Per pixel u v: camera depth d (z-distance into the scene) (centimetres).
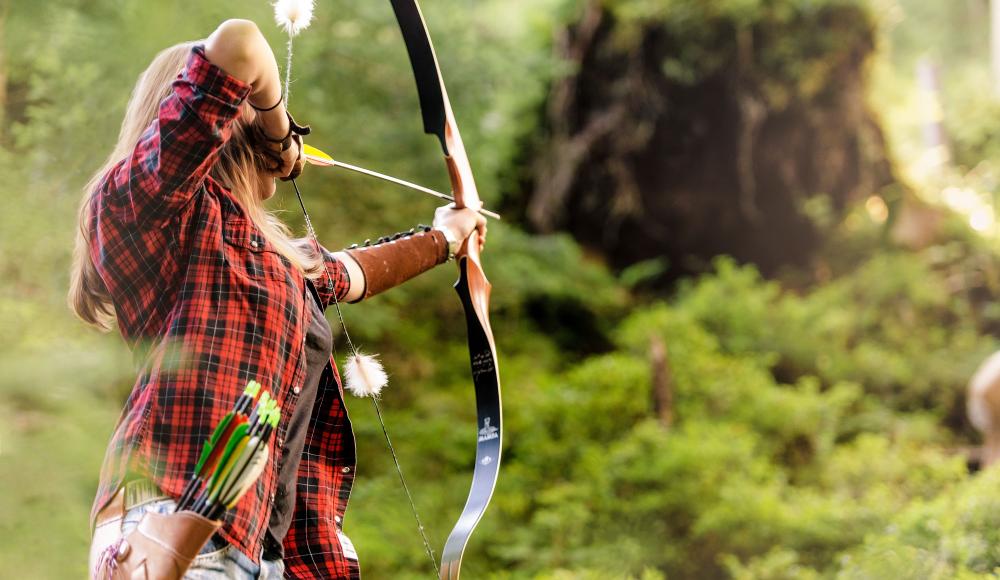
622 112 1490
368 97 949
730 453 860
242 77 235
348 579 286
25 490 348
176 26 562
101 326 275
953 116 1720
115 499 237
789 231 1525
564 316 1329
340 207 877
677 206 1505
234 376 242
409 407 955
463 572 719
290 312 254
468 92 1077
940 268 1483
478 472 331
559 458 923
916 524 569
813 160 1516
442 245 344
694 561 753
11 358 379
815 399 1070
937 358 1271
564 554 750
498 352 1216
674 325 1230
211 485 224
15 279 485
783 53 1473
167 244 245
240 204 258
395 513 740
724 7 1448
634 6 1474
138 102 264
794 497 825
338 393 286
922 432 1091
